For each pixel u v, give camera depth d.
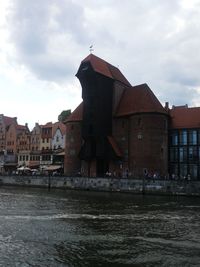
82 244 27.73
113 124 101.50
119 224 36.41
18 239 29.02
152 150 91.69
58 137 134.50
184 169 93.81
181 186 74.25
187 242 28.58
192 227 34.94
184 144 94.44
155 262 23.47
